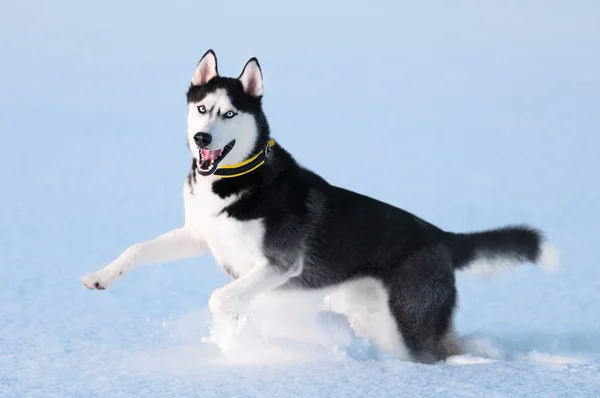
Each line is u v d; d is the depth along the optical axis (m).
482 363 5.07
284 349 5.40
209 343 6.00
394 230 5.73
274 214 5.39
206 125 5.23
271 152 5.55
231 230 5.36
